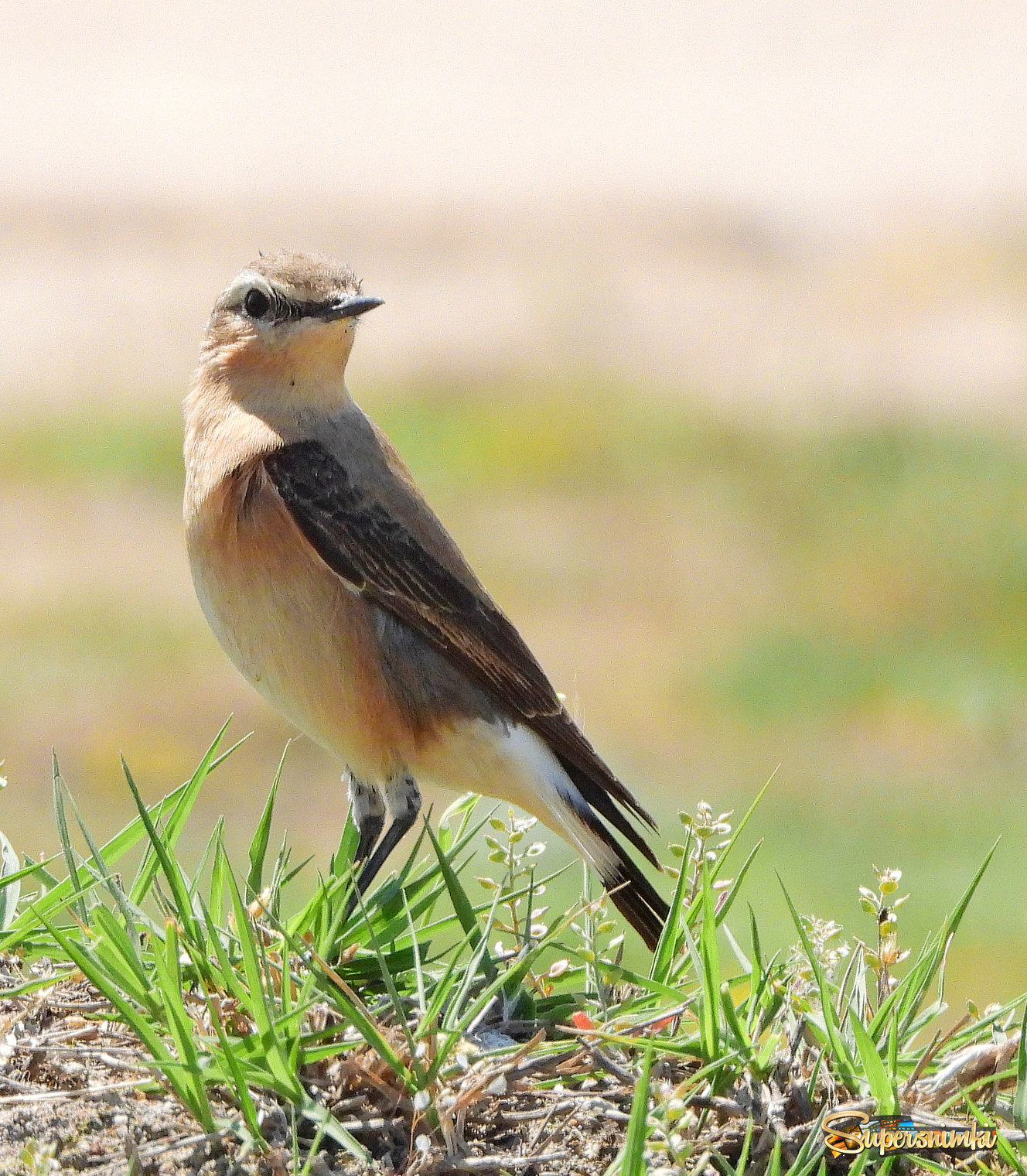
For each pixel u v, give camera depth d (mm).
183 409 8570
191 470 8242
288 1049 5582
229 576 7934
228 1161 5328
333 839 15398
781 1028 5996
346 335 8148
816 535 23672
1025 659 19547
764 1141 5539
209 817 16094
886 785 16438
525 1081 5781
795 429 27812
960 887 13953
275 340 8062
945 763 16938
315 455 7996
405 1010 6172
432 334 33750
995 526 23234
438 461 27000
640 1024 6008
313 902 6496
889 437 27094
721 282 38438
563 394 29766
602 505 25188
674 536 23781
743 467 26438
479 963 6176
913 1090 5738
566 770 8172
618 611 21328
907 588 21688
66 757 17094
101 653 19156
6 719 17766
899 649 20031
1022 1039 5660
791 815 15734
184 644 19859
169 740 17516
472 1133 5637
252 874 6711
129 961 5664
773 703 18688
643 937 7941
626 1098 5688
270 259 8422
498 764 8055
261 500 7848
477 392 29938
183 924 6094
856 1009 6195
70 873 6324
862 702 18812
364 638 7961
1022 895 13703
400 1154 5504
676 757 17391
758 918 13109
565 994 6359
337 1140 5453
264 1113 5504
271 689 8148
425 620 7984
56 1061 5738
